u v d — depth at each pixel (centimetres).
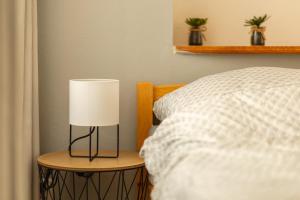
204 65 247
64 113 244
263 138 160
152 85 238
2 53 195
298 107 173
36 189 227
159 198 149
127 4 242
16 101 202
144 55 244
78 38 242
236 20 258
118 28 243
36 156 228
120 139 247
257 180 125
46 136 245
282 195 117
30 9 217
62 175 244
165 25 244
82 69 243
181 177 139
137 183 242
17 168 205
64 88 243
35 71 228
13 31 201
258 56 250
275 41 259
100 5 242
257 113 171
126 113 246
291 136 162
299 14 258
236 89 185
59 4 241
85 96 206
